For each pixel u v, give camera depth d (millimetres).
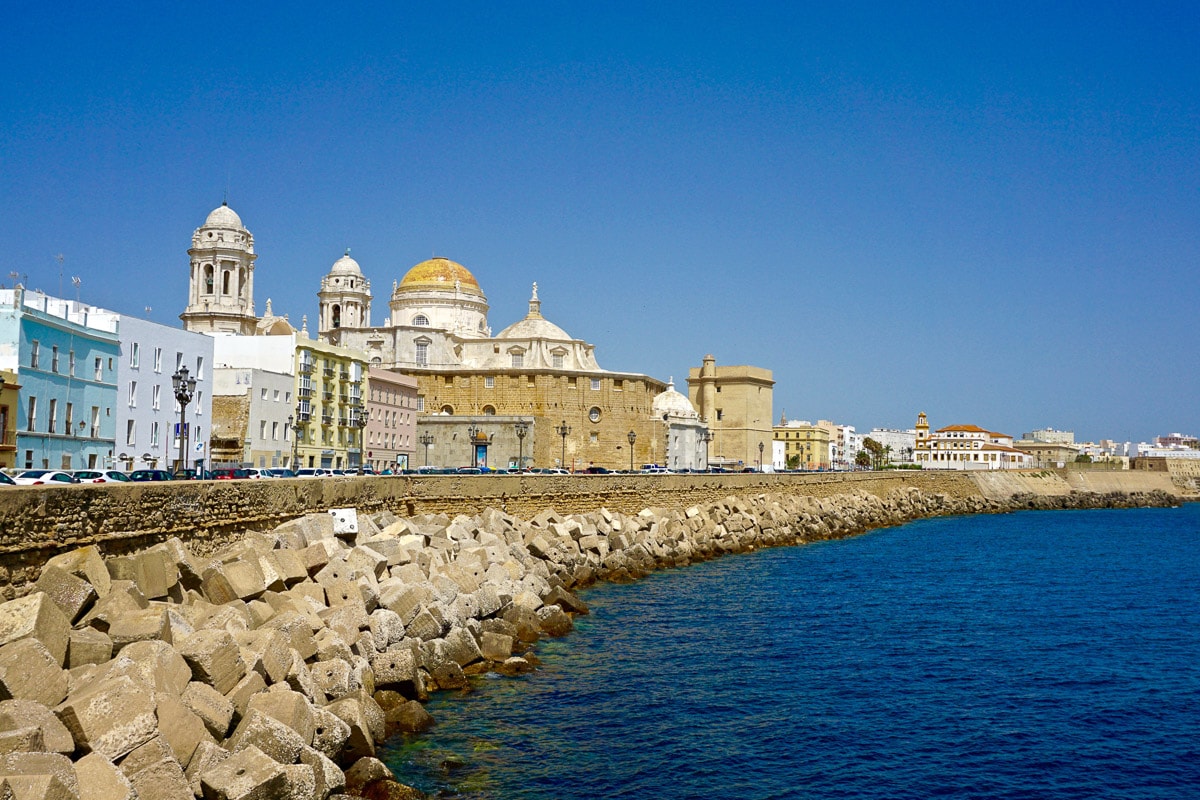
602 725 31562
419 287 158250
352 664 29469
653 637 45312
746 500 100438
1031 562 86375
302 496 44812
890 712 34812
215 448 91000
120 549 30609
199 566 31703
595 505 77062
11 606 21141
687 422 165125
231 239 132000
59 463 66688
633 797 26172
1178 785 28641
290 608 30922
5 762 16125
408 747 28359
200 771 19953
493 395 144875
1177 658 44625
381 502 55156
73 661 21734
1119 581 73188
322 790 21781
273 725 21875
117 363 74125
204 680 23094
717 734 31531
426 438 133500
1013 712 35312
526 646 41562
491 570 45281
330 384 108688
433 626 35500
